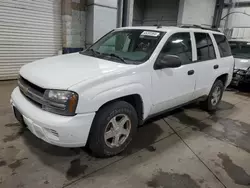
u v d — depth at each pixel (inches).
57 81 74.0
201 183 80.4
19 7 198.5
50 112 73.0
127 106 89.2
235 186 80.3
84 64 90.6
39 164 83.6
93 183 75.5
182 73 112.6
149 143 107.3
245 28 379.9
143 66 91.9
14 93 92.7
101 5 240.8
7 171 77.9
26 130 108.8
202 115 153.9
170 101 111.9
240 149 108.5
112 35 125.2
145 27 118.8
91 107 73.4
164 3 410.0
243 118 154.4
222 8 408.5
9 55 204.1
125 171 83.5
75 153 92.9
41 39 224.8
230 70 160.7
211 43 140.2
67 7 229.6
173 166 89.4
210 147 108.2
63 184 73.9
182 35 115.3
